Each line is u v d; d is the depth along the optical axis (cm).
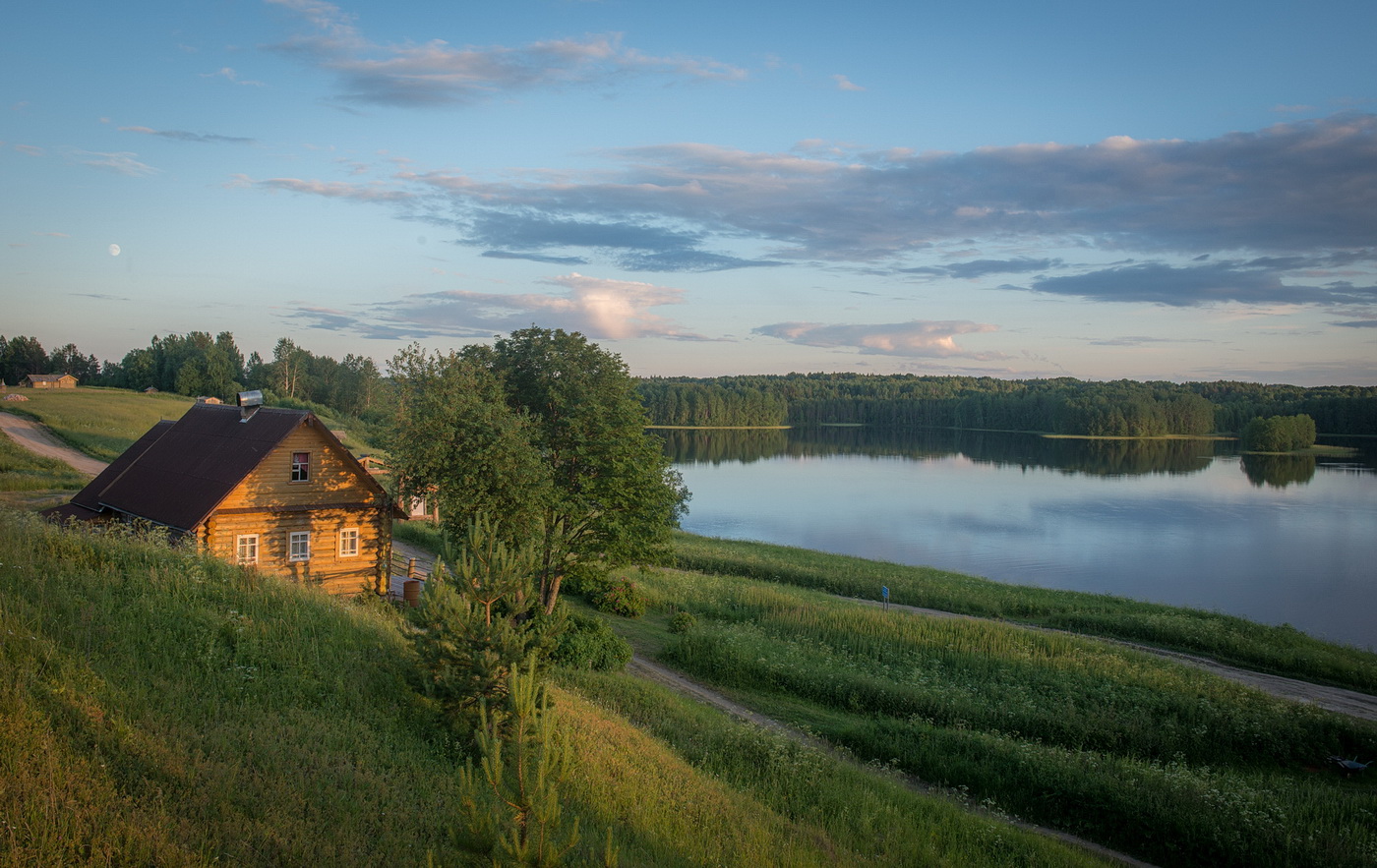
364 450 9206
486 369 3188
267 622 1521
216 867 751
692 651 2625
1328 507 8256
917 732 1973
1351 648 3416
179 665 1241
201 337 16925
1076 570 5406
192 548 2091
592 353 3170
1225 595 4766
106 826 764
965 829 1450
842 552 5984
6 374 17475
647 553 3042
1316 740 2114
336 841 851
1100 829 1598
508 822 782
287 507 2745
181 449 3041
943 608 4016
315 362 17425
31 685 998
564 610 1391
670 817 1194
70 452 6475
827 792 1503
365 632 1639
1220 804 1592
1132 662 2791
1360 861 1394
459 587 1364
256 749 1014
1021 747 1866
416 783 1056
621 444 2980
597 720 1606
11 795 771
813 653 2747
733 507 8338
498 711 1223
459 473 2758
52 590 1384
